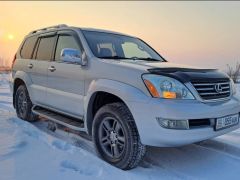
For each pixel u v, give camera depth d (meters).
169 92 3.01
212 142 4.29
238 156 3.87
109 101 3.83
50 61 4.70
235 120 3.50
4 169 3.10
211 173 3.32
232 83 3.76
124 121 3.20
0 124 5.10
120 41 4.68
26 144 3.94
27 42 5.77
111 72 3.47
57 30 4.82
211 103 3.20
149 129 3.00
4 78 18.94
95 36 4.38
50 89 4.62
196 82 3.16
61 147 3.87
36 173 3.02
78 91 3.97
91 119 3.81
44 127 5.28
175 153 3.95
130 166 3.23
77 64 4.02
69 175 2.99
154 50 5.20
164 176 3.19
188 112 2.96
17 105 5.76
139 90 3.13
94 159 3.43
